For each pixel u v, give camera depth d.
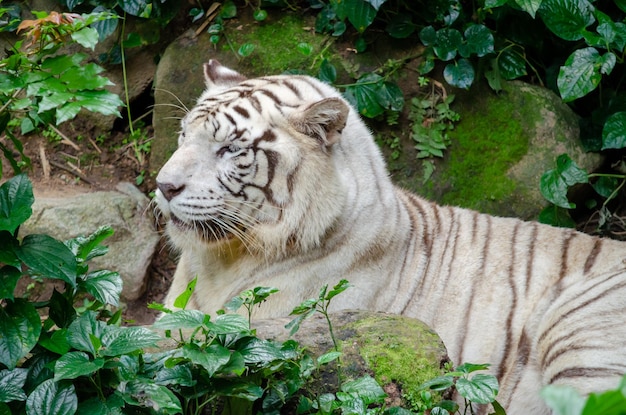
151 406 5.83
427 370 6.22
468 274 8.38
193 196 7.86
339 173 8.06
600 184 11.05
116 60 11.98
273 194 7.98
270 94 8.20
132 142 12.10
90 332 5.54
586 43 11.33
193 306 8.58
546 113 11.15
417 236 8.58
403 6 11.39
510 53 11.29
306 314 6.10
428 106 11.16
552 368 7.65
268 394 6.00
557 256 8.38
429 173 11.02
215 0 11.88
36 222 10.62
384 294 8.25
